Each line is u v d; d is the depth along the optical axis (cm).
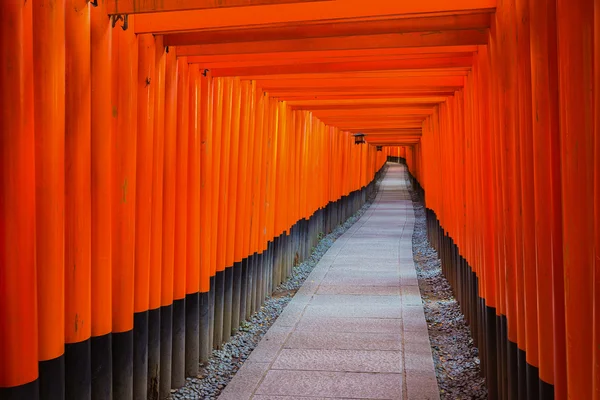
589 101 249
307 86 780
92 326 415
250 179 791
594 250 240
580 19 250
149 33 461
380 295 945
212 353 666
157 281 511
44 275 347
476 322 670
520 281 373
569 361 266
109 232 421
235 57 564
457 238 839
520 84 351
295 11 417
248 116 757
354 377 574
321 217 1545
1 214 320
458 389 554
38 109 340
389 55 571
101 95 408
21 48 320
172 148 532
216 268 677
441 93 881
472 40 493
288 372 589
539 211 314
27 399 329
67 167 379
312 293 961
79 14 376
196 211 589
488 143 526
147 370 498
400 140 2305
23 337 327
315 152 1398
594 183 237
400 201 2978
